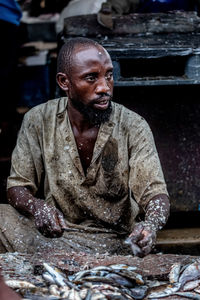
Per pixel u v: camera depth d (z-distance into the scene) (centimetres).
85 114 331
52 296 247
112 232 354
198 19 438
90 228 350
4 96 558
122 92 415
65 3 802
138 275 278
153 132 422
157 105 418
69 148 345
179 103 418
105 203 352
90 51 323
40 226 322
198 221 443
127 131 346
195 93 416
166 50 402
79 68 322
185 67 409
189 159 426
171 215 440
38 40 845
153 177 337
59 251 328
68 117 346
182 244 407
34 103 596
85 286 262
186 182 429
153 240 295
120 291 260
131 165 343
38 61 616
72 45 330
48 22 841
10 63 546
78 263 302
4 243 344
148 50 401
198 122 421
